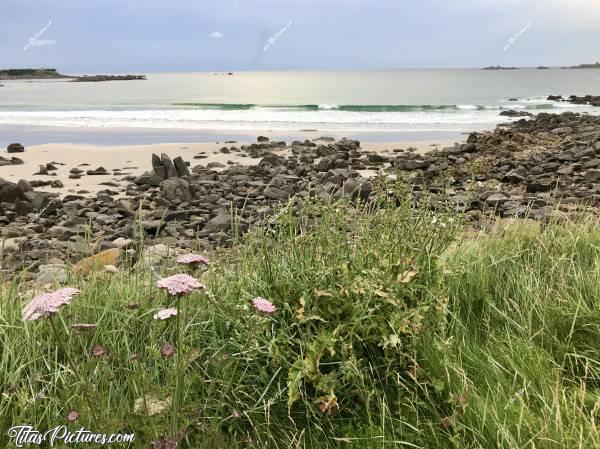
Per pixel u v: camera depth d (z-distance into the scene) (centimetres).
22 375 288
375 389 279
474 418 265
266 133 2630
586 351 326
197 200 1144
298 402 284
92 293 363
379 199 392
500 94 5734
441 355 302
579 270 411
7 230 923
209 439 245
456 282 387
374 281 311
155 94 6372
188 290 223
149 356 297
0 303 349
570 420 259
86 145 2227
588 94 5762
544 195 1092
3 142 2389
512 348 323
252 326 295
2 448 240
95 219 1006
